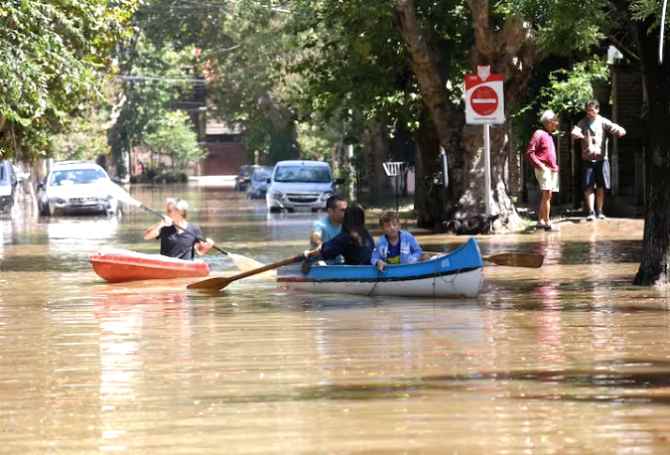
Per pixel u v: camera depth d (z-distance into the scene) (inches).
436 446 613.9
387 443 620.4
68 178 3398.1
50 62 1807.3
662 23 1062.4
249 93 5620.1
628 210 2193.7
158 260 1483.8
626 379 766.5
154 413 698.8
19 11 1727.4
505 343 912.9
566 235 1888.5
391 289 1250.6
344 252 1330.0
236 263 1561.3
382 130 3641.7
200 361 866.1
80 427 669.3
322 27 3240.7
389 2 2145.7
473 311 1107.3
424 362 839.1
